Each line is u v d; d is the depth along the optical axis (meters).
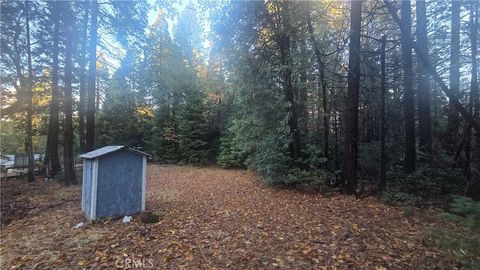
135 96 20.97
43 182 11.09
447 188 6.71
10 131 12.77
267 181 9.21
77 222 5.53
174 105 21.95
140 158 6.01
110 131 21.12
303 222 5.27
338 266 3.47
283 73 9.65
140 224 5.27
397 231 4.55
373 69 8.89
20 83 11.12
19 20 10.51
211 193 8.55
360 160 9.01
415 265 3.40
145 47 12.80
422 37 8.23
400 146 9.23
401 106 9.65
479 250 2.84
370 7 9.77
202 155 19.28
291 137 9.28
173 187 9.80
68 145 10.57
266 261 3.66
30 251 4.16
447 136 9.08
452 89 8.51
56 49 10.84
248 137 11.16
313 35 9.09
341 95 9.80
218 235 4.62
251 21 10.04
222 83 16.75
